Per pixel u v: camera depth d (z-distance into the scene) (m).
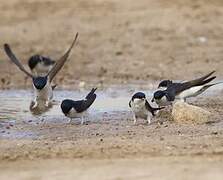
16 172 11.33
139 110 15.72
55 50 30.19
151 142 13.64
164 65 26.08
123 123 16.08
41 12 37.97
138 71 25.11
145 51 28.98
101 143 13.73
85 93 20.83
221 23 33.44
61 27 34.62
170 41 30.53
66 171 11.18
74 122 16.44
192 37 31.19
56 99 19.56
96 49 29.84
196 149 12.85
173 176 10.57
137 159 11.98
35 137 14.90
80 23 35.12
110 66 26.31
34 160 12.30
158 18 34.56
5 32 34.09
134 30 32.78
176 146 13.18
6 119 16.94
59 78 23.94
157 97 16.44
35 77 17.02
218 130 14.89
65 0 39.91
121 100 19.27
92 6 38.38
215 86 21.00
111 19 35.31
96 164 11.62
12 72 25.47
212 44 29.83
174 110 16.05
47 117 17.06
